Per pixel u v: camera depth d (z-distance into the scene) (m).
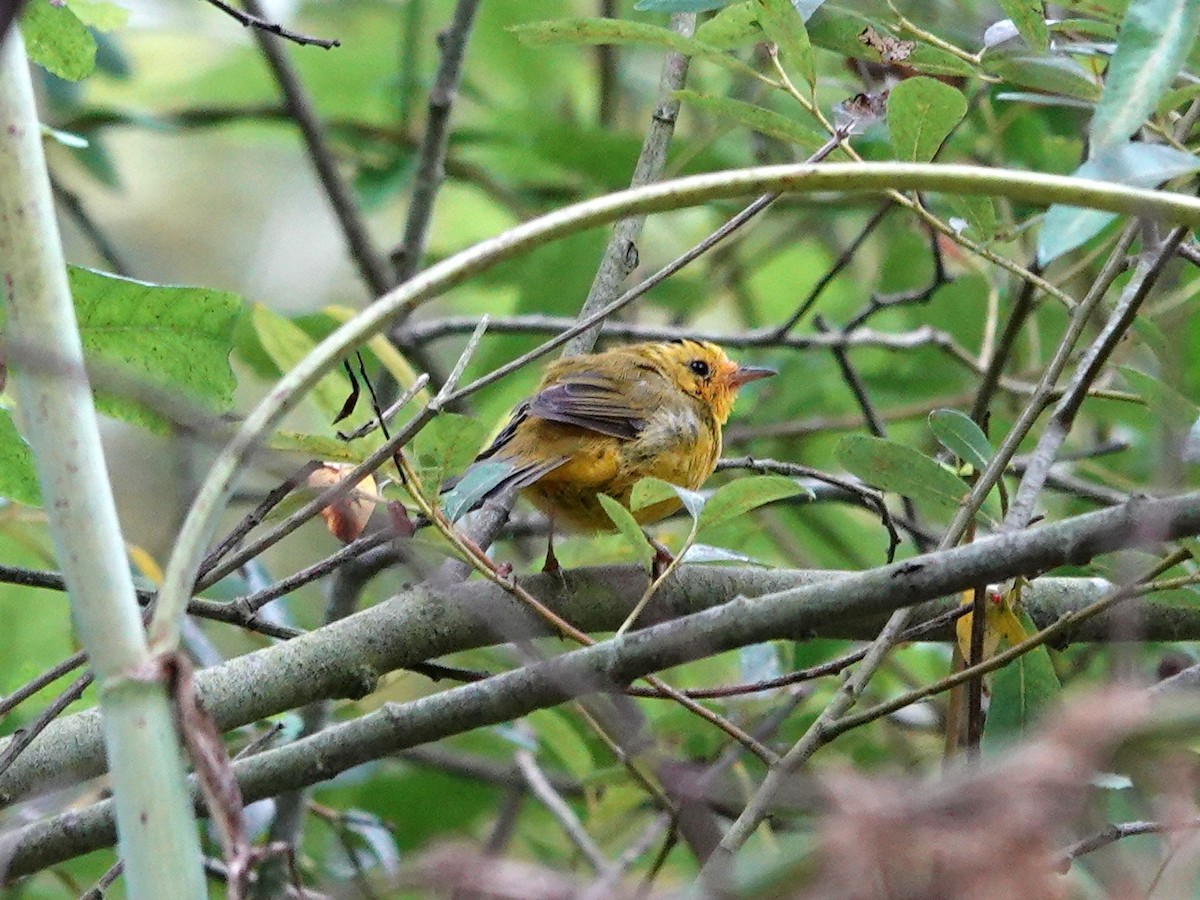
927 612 9.55
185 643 12.04
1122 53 6.78
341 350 5.79
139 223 21.66
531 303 16.02
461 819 14.12
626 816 12.67
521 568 12.84
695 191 6.15
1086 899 6.08
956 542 8.41
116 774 5.34
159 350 8.50
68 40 9.11
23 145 5.82
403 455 7.56
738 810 9.49
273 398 5.67
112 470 16.83
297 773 8.22
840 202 16.02
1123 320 8.31
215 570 8.26
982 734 8.38
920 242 15.82
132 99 18.33
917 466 8.58
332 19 18.34
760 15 8.34
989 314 14.24
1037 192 6.09
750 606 7.46
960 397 15.07
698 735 12.02
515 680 8.00
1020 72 8.83
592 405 11.75
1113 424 14.71
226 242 21.77
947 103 8.13
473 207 19.55
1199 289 10.29
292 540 18.70
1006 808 4.11
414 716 8.15
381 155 17.83
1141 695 4.52
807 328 18.06
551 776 13.84
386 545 10.08
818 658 12.44
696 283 16.56
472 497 8.72
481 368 15.97
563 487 11.65
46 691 11.37
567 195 17.41
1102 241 13.38
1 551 12.06
